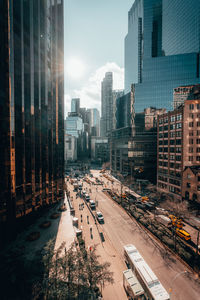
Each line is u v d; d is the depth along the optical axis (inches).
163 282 727.7
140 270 651.5
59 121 1835.6
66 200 1868.8
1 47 913.5
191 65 3671.3
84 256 657.0
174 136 1914.4
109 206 1718.8
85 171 4603.8
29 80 1206.3
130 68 5580.7
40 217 1375.5
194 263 835.4
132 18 5615.2
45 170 1467.8
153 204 1674.5
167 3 4722.0
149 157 3009.4
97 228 1222.9
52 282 568.4
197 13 4126.5
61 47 1855.3
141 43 5083.7
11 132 986.7
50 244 682.8
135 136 3075.8
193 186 1615.4
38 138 1337.4
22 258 816.3
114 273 776.9
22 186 1117.7
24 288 624.4
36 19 1310.3
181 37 4485.7
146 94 3777.1
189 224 1312.7
